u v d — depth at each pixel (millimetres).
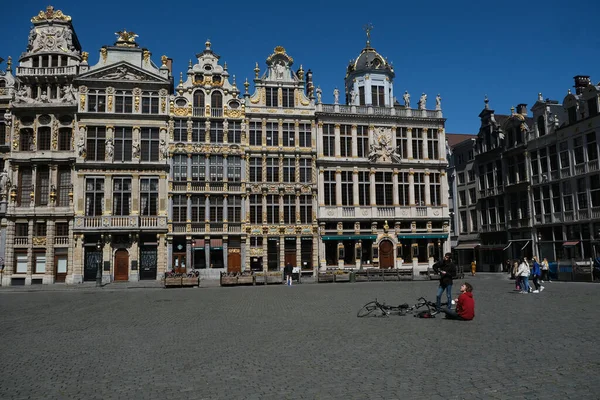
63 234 46375
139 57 49281
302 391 8430
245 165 49312
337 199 50906
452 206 65375
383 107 53500
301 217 50344
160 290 35656
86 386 9039
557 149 48000
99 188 46875
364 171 52094
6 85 48156
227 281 39562
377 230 51406
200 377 9500
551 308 18781
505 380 8781
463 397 7902
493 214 57469
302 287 36156
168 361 10922
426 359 10500
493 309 18828
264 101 50719
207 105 49250
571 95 46812
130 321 17797
